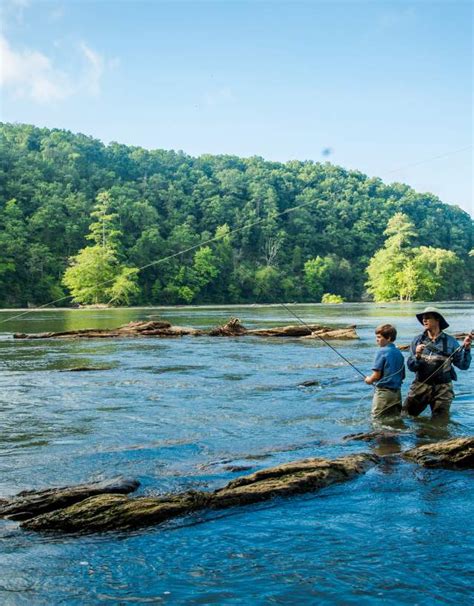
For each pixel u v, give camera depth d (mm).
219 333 23188
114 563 3574
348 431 7148
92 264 88812
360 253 159500
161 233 134000
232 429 7250
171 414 8188
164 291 111000
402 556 3633
